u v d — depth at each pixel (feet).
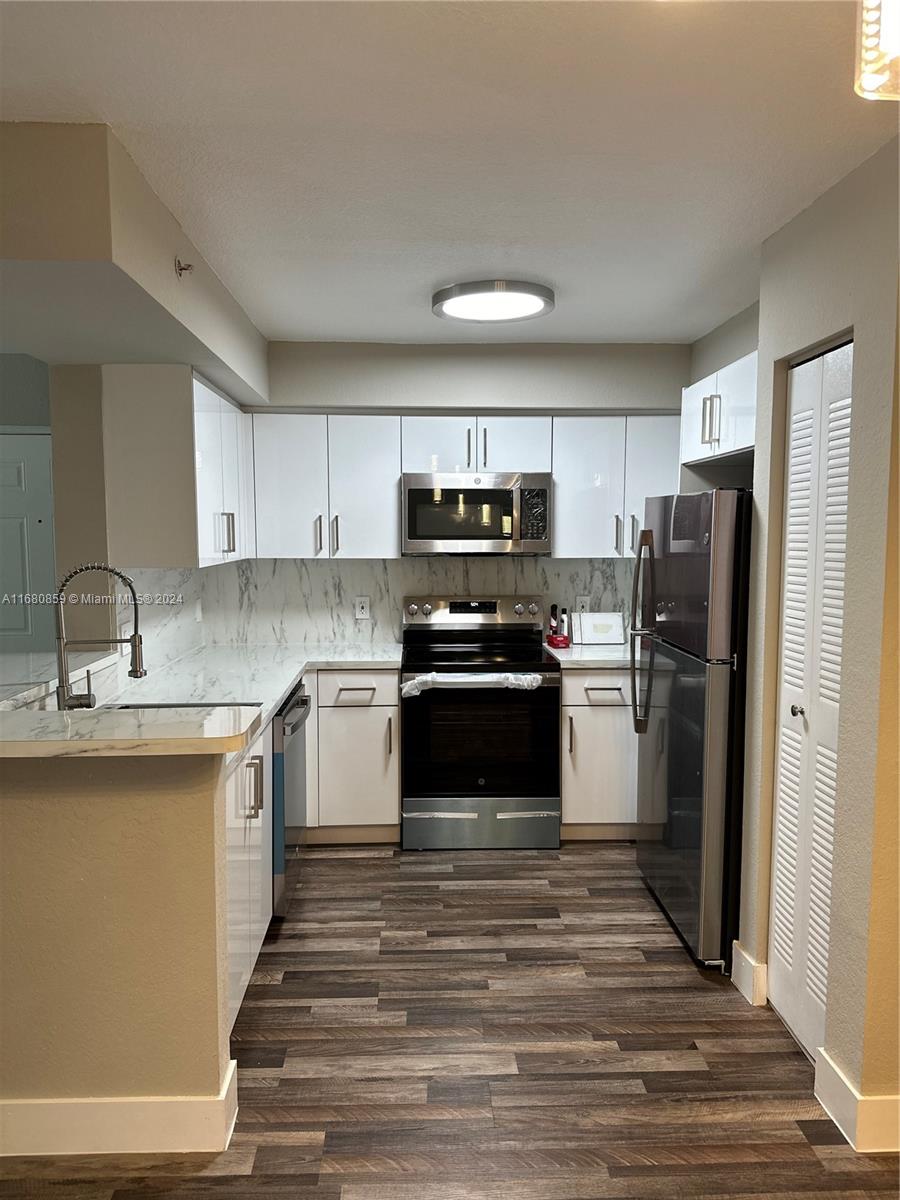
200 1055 6.45
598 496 13.55
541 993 8.77
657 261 9.02
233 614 14.61
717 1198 6.04
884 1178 6.23
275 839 9.98
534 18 4.64
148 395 9.57
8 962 6.31
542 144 6.22
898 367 5.99
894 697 6.22
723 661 8.87
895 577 6.12
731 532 8.73
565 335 12.52
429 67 5.15
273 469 13.32
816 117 5.80
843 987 6.75
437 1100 7.07
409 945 9.82
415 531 13.29
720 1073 7.43
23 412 10.31
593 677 12.94
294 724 10.41
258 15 4.58
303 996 8.70
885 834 6.31
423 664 12.75
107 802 6.21
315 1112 6.93
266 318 11.32
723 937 9.17
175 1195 6.05
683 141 6.19
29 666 8.97
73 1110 6.41
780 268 7.97
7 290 6.61
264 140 6.09
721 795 8.99
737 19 4.66
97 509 9.66
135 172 6.42
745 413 9.11
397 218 7.68
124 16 4.57
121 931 6.32
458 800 12.87
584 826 13.28
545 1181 6.18
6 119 5.74
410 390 13.00
